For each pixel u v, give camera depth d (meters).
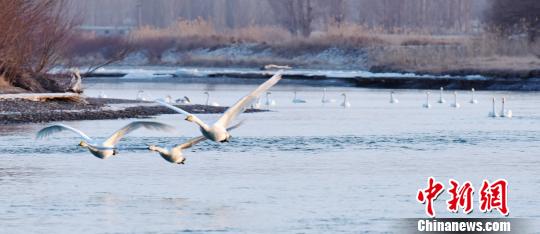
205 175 30.48
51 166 32.16
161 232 22.72
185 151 36.47
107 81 88.62
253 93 19.23
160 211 24.94
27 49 56.06
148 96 65.31
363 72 91.44
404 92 77.56
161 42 113.12
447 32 138.38
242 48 111.31
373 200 26.47
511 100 67.81
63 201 26.12
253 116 53.19
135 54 112.12
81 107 51.91
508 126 47.97
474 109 60.09
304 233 22.67
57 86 57.53
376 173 30.97
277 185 28.67
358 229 23.12
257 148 37.56
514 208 25.66
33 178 29.70
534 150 37.34
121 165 32.50
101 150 20.69
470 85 80.19
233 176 30.28
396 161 33.81
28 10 56.06
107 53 105.88
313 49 105.56
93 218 24.12
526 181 29.55
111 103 56.44
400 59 90.81
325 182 29.17
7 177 29.88
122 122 46.91
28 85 56.03
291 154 35.69
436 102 65.62
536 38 90.25
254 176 30.33
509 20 93.31
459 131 45.00
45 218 24.09
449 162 33.66
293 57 105.81
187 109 54.91
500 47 88.56
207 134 19.14
